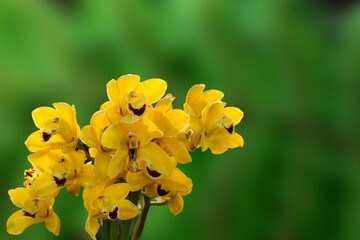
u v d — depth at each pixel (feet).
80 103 5.90
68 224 5.72
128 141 3.56
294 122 5.88
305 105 5.85
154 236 5.80
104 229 3.70
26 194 3.71
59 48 5.92
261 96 5.87
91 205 3.58
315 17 6.22
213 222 5.67
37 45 5.88
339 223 5.68
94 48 5.96
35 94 5.88
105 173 3.54
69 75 5.92
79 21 6.11
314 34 6.05
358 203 5.68
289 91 5.88
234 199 5.69
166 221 5.77
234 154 5.78
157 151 3.57
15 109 5.85
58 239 5.72
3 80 5.77
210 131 3.71
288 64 5.93
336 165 5.78
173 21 6.03
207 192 5.72
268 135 5.82
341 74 5.98
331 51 6.08
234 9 6.03
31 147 3.62
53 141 3.63
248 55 5.98
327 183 5.73
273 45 5.98
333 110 5.90
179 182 3.65
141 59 5.96
